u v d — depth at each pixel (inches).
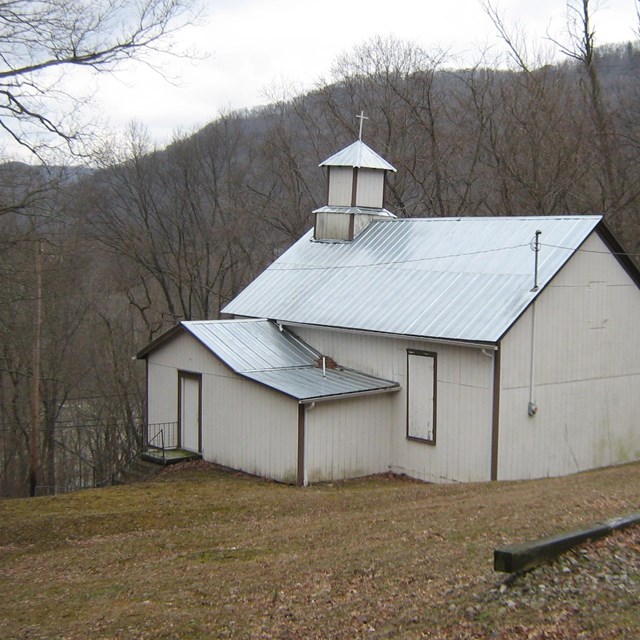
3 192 856.9
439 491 662.5
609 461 863.7
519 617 318.0
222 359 890.1
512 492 605.9
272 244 1791.3
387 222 1044.5
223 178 1894.7
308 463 805.9
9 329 1144.8
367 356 890.7
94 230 1656.0
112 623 373.1
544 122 1478.8
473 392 777.6
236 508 645.3
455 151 1630.2
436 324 803.4
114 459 1531.7
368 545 465.4
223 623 359.9
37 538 588.7
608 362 858.1
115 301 1833.2
